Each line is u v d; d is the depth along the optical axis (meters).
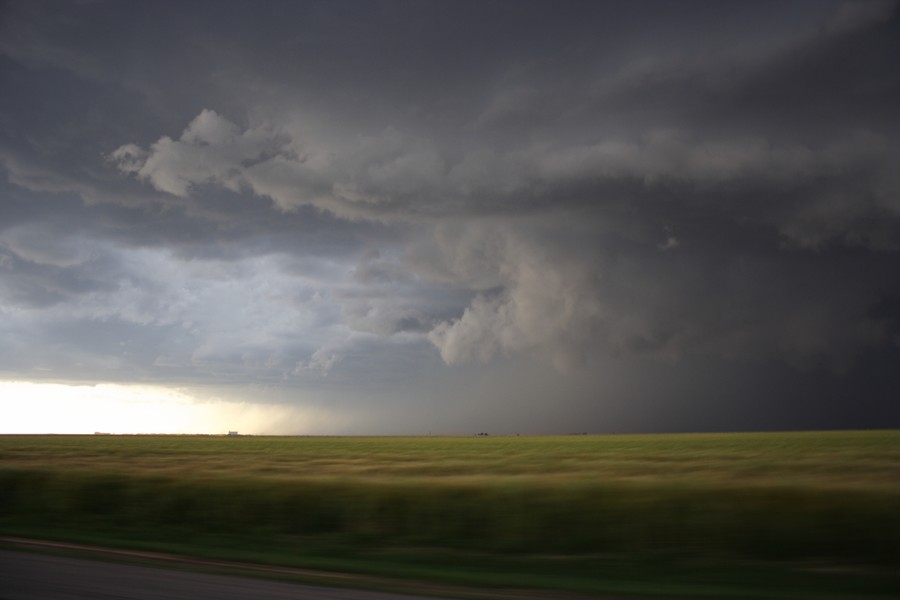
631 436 115.56
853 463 37.84
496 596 9.94
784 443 68.19
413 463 43.75
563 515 16.70
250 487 20.83
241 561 13.48
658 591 10.84
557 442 84.12
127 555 13.04
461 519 17.86
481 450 64.81
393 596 9.50
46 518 21.36
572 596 10.27
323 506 19.55
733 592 10.92
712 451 55.25
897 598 10.65
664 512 15.95
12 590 9.23
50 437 139.00
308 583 10.32
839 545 14.46
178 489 21.36
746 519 15.20
